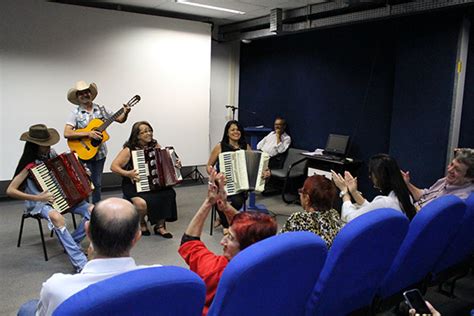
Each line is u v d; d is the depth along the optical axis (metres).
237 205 3.88
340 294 1.66
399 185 2.38
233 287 1.15
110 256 1.34
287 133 6.31
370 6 4.55
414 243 1.85
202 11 5.71
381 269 1.77
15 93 4.86
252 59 6.96
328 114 5.65
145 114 5.78
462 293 2.80
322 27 5.12
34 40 4.90
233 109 6.73
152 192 3.85
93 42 5.29
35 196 3.04
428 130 4.25
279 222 4.60
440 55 4.10
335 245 1.53
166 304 0.99
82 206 3.29
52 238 3.81
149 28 5.67
